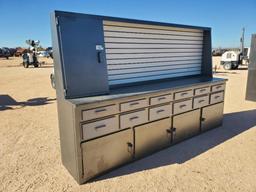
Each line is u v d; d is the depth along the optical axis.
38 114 5.08
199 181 2.38
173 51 3.80
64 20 2.26
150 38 3.38
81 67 2.38
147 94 2.72
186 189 2.24
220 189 2.24
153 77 3.54
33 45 19.22
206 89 3.61
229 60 15.97
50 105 5.97
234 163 2.75
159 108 2.92
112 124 2.46
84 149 2.28
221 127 4.04
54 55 2.38
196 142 3.39
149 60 3.43
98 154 2.41
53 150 3.17
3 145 3.35
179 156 2.94
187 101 3.32
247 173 2.53
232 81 10.16
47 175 2.52
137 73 3.29
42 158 2.93
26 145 3.35
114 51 2.96
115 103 2.43
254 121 4.39
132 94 2.60
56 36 2.24
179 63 3.96
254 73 5.99
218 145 3.27
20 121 4.54
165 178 2.44
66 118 2.34
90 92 2.47
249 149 3.13
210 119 3.83
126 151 2.67
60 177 2.47
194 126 3.55
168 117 3.08
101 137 2.39
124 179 2.42
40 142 3.46
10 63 24.66
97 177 2.45
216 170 2.59
